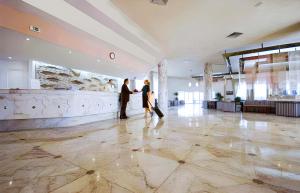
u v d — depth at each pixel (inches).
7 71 228.1
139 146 112.4
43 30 167.3
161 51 340.2
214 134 147.3
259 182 64.9
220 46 315.9
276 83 337.4
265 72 350.6
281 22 215.0
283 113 292.8
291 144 115.7
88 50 223.8
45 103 174.1
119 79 402.9
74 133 152.7
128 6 175.8
